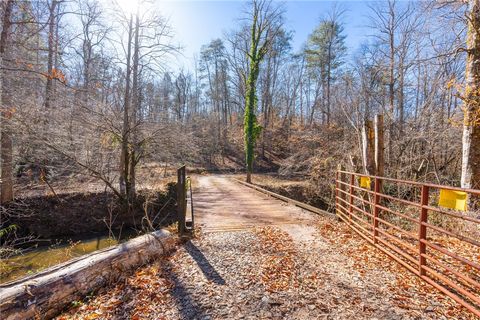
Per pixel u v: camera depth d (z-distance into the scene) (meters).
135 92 10.52
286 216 6.88
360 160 9.97
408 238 4.70
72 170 9.95
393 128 11.60
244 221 6.30
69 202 10.05
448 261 3.58
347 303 2.66
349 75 15.95
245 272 3.44
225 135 34.28
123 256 3.62
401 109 12.28
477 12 5.44
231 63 28.56
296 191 15.62
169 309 2.64
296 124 30.02
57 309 2.76
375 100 13.27
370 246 4.40
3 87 7.36
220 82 37.81
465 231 4.83
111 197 10.59
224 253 4.16
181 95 38.91
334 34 25.25
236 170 28.66
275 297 2.80
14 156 9.20
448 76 9.01
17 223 8.91
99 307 2.79
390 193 9.27
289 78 35.25
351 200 5.60
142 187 11.61
